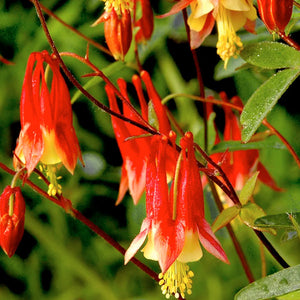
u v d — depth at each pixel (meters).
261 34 0.44
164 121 0.39
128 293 0.56
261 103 0.36
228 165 0.43
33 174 0.57
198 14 0.37
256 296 0.35
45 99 0.36
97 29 0.56
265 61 0.37
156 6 0.53
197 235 0.35
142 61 0.54
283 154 0.54
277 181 0.54
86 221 0.39
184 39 0.56
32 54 0.36
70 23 0.57
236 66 0.45
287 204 0.53
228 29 0.38
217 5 0.37
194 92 0.57
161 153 0.35
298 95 0.54
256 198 0.53
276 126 0.54
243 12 0.38
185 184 0.35
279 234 0.48
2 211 0.37
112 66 0.43
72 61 0.57
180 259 0.34
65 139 0.37
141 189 0.40
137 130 0.40
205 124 0.43
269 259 0.52
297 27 0.43
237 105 0.43
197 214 0.35
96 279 0.57
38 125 0.36
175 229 0.35
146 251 0.35
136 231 0.57
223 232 0.51
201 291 0.54
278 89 0.36
